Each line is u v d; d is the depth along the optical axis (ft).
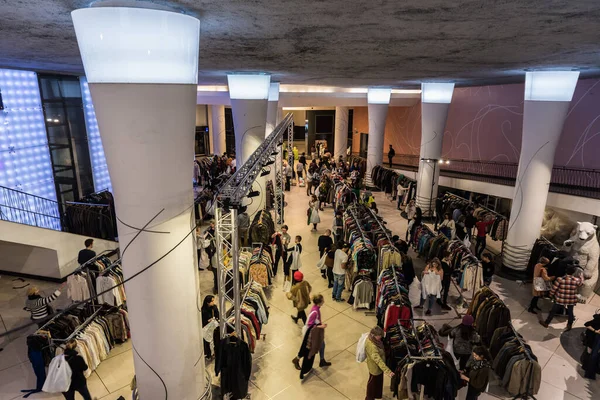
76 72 38.96
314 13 12.00
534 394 20.67
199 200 47.50
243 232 35.53
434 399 18.37
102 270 27.27
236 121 37.47
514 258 36.17
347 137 98.78
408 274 28.68
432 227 50.49
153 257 15.43
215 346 22.12
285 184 69.51
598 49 19.22
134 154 13.97
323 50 20.15
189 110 14.55
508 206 57.16
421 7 11.10
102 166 46.32
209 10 12.07
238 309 20.63
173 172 14.84
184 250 16.15
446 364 18.34
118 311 24.59
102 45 12.42
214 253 30.17
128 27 12.21
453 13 11.84
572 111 46.98
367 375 22.67
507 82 47.67
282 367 23.22
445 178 56.75
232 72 34.37
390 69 30.37
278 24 13.74
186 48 13.35
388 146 87.66
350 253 30.89
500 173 58.23
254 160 26.99
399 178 61.00
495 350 22.15
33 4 10.73
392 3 10.59
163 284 15.88
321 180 61.62
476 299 25.48
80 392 19.48
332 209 57.31
